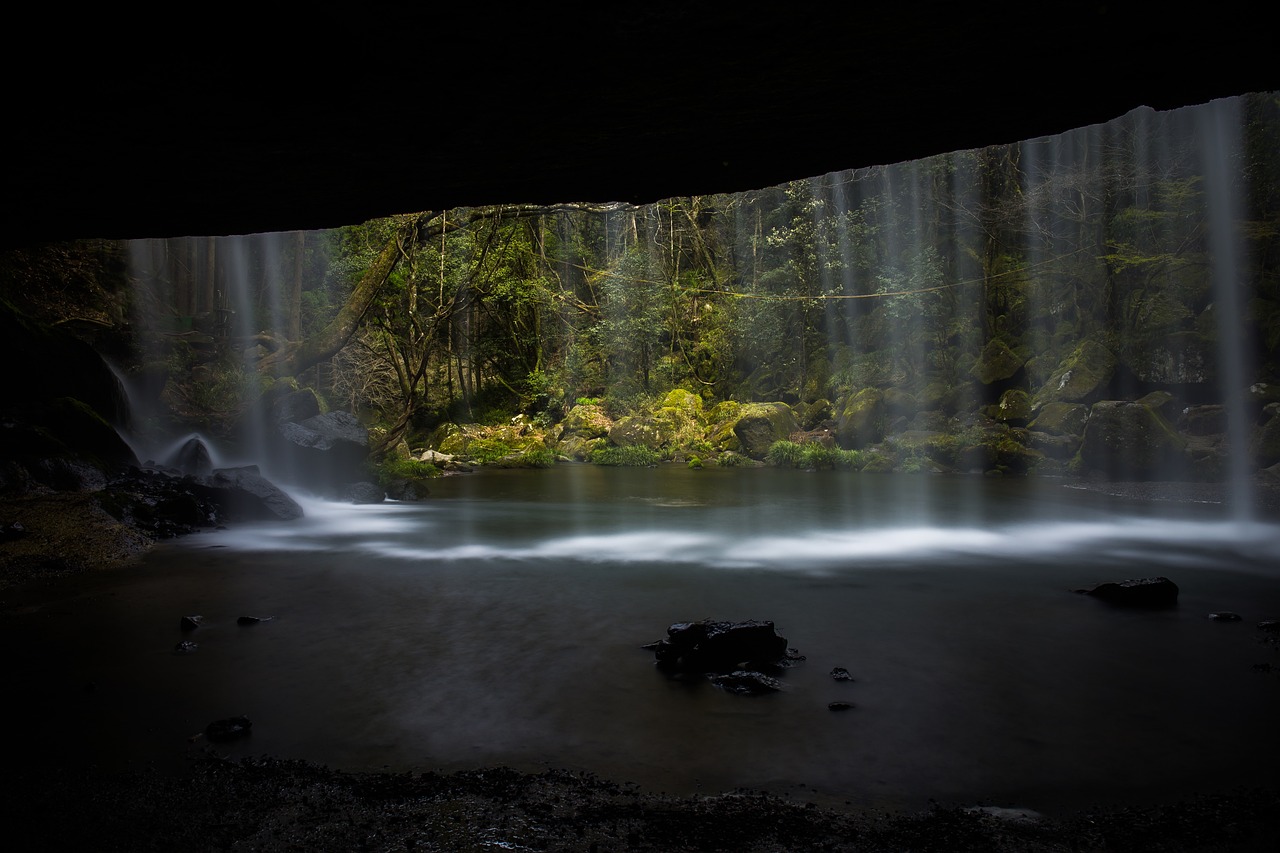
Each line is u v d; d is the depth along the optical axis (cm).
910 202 2817
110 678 474
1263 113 2119
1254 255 2022
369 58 308
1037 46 319
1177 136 2359
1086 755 362
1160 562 894
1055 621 616
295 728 396
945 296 2655
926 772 344
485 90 334
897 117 379
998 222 2581
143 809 309
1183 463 1836
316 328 2833
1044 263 2512
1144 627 597
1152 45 320
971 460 2211
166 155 386
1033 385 2386
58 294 1898
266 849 279
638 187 465
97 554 870
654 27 293
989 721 403
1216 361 1988
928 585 763
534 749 369
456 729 394
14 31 286
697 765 351
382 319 2530
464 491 1831
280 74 315
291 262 2889
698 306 3225
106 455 1292
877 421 2558
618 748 371
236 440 1686
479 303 3067
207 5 278
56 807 311
